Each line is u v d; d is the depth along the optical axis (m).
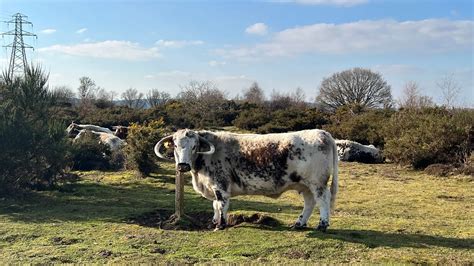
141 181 15.89
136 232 9.04
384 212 11.82
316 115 35.78
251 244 8.19
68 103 44.69
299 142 8.97
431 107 28.31
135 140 17.19
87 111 40.03
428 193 14.73
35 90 14.10
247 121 36.06
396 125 24.08
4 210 10.98
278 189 9.32
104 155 19.16
